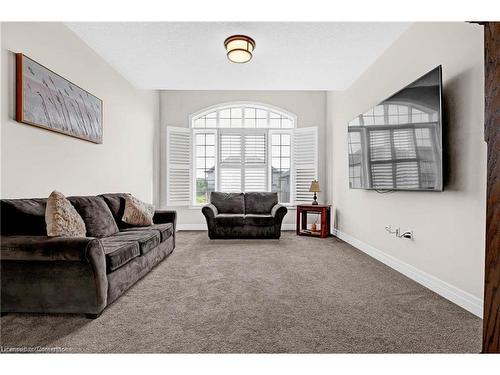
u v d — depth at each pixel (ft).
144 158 17.10
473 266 6.94
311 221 19.80
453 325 6.25
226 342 5.57
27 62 7.80
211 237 15.74
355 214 14.37
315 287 8.54
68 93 9.61
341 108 16.57
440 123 7.50
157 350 5.31
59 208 7.05
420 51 9.11
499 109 3.51
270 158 20.42
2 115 7.21
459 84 7.40
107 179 12.78
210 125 20.63
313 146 19.67
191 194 20.15
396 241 10.43
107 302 6.95
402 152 9.25
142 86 15.61
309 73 13.70
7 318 6.46
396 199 10.42
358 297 7.78
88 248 6.31
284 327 6.14
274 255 12.44
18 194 7.72
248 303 7.36
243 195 18.03
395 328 6.11
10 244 6.27
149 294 7.95
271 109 20.39
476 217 6.86
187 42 10.87
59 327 6.10
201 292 8.11
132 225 11.68
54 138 9.16
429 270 8.57
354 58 12.05
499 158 3.54
